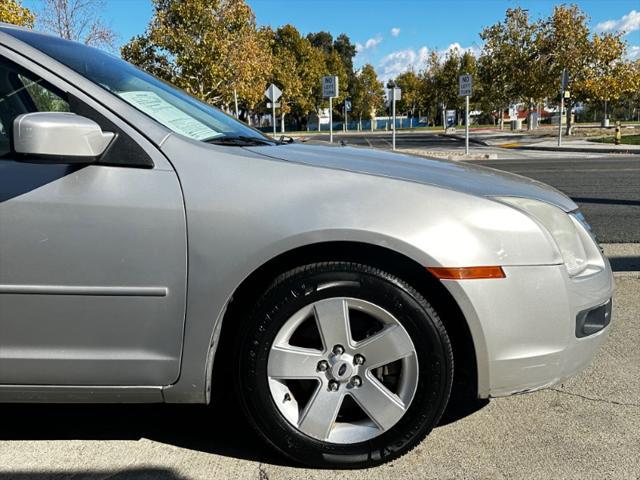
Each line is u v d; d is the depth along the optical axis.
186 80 22.77
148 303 2.03
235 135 2.52
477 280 2.03
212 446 2.38
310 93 57.12
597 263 2.38
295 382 2.21
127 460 2.28
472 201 2.10
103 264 2.00
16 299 2.01
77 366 2.06
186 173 2.03
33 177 1.99
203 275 2.01
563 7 26.70
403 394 2.11
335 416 2.13
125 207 1.99
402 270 2.11
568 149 19.53
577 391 2.81
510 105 39.78
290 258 2.11
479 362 2.09
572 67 26.77
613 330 3.54
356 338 2.15
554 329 2.11
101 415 2.65
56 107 2.08
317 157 2.29
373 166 2.26
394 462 2.23
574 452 2.29
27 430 2.53
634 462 2.22
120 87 2.28
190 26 22.27
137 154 2.03
